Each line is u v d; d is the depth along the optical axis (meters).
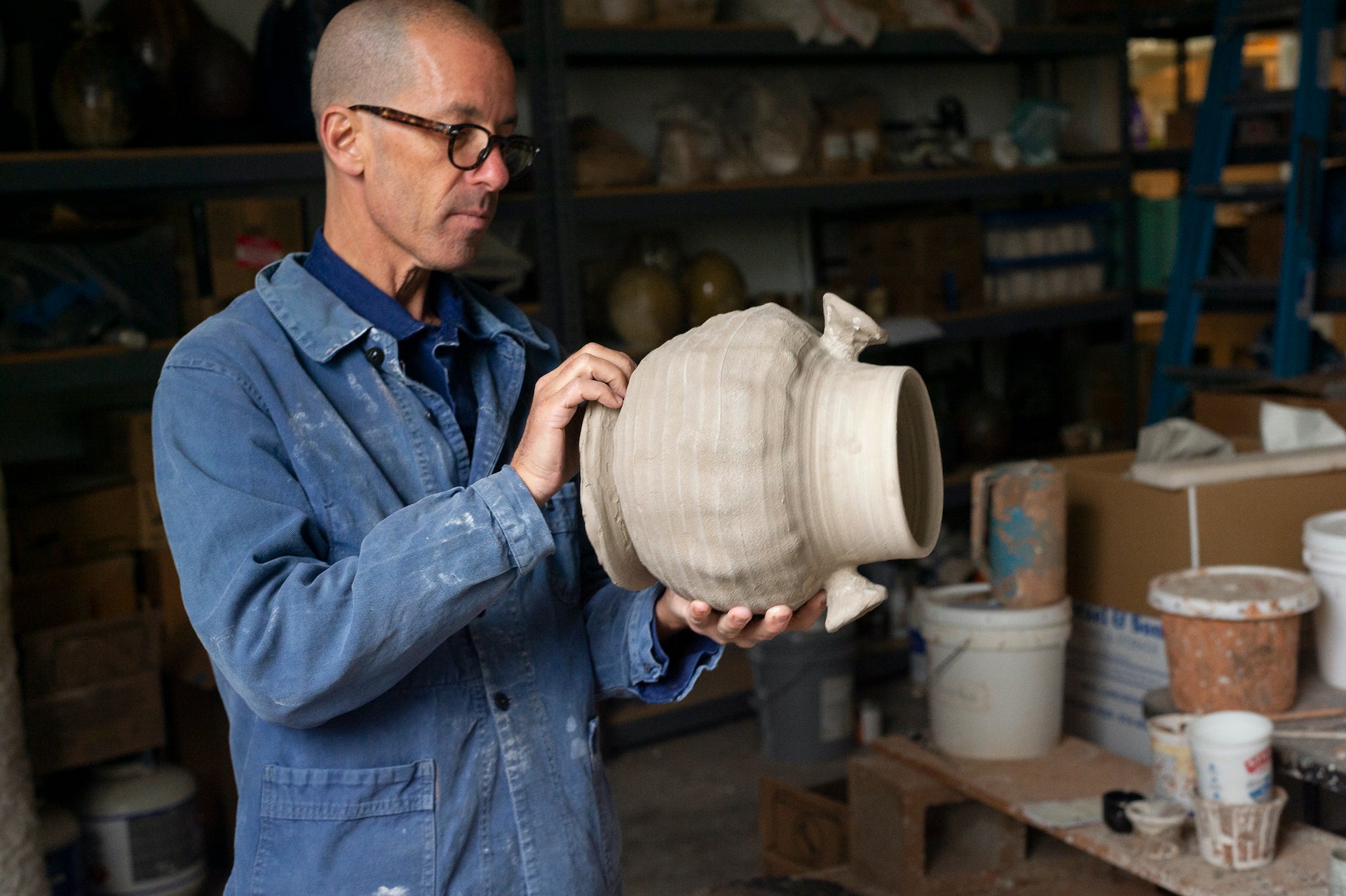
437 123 1.19
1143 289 5.04
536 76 3.52
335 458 1.21
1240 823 1.94
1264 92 4.16
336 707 1.11
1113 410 5.10
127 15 3.14
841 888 2.40
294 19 3.15
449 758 1.21
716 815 3.38
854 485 1.06
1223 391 3.22
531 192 3.62
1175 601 2.17
